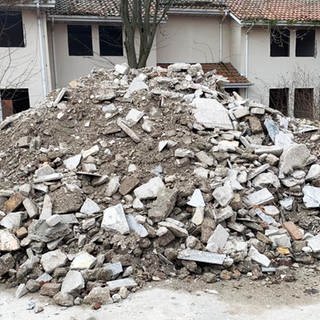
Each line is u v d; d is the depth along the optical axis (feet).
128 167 16.93
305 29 60.54
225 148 17.66
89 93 21.31
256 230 15.06
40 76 51.88
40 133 19.58
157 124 18.72
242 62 59.57
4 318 11.67
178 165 16.88
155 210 14.79
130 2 49.73
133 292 12.71
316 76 61.46
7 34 51.37
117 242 13.93
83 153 17.65
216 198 15.42
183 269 13.70
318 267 14.12
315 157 18.26
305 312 11.56
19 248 14.07
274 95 61.26
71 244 14.23
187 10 59.16
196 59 62.28
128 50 45.34
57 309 12.00
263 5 62.95
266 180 16.70
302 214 16.31
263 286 12.98
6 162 18.51
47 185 16.25
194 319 11.32
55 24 53.93
